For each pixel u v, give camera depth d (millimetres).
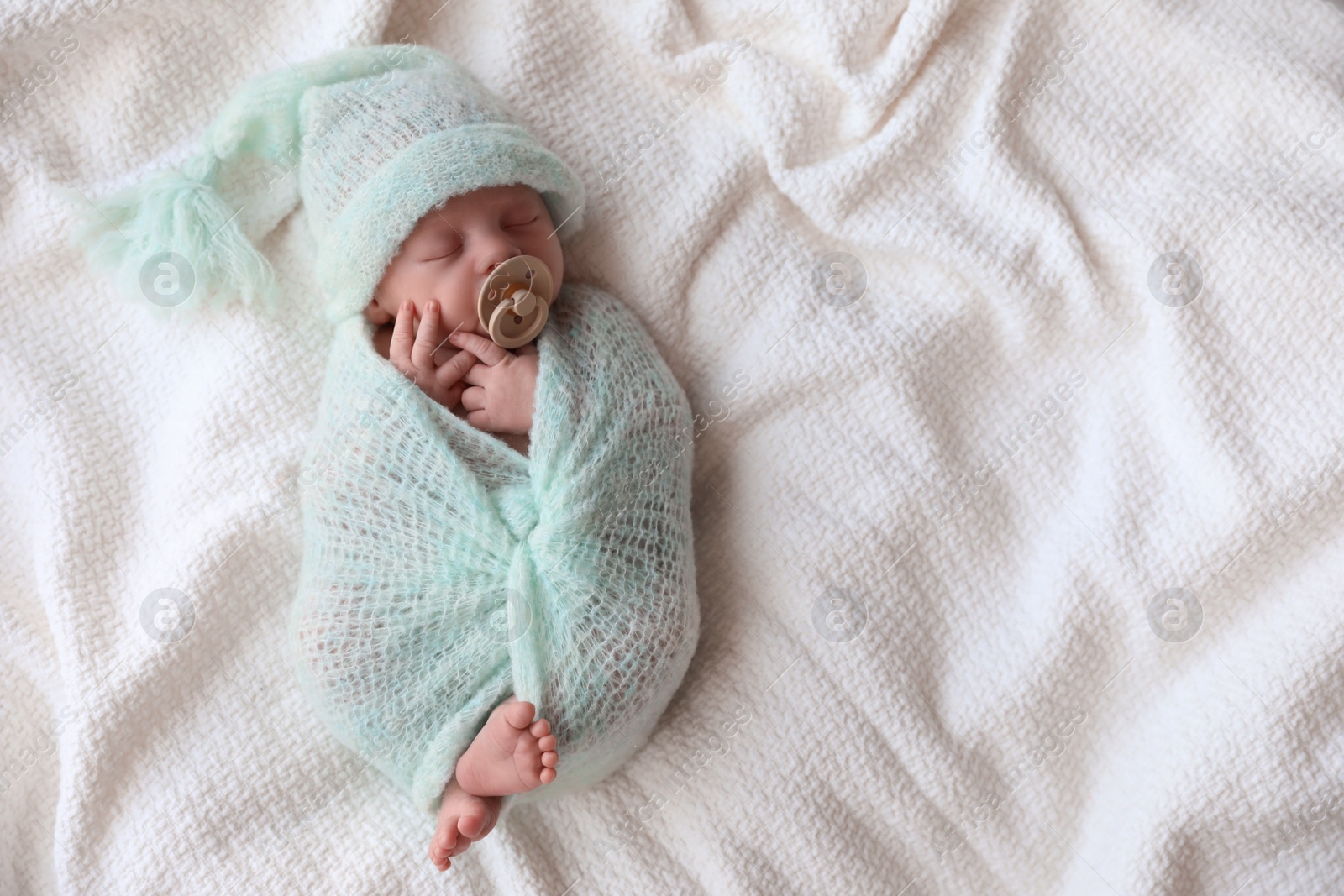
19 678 891
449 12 932
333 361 877
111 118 927
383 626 830
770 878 849
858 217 907
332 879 856
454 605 828
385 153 858
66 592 885
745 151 914
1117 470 883
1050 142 906
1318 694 850
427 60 903
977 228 899
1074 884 858
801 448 893
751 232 912
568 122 920
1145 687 876
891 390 890
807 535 879
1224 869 854
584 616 822
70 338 920
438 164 843
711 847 854
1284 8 902
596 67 928
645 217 912
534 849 864
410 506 834
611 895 859
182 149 932
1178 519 874
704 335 912
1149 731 872
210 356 913
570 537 827
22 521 904
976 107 909
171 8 922
